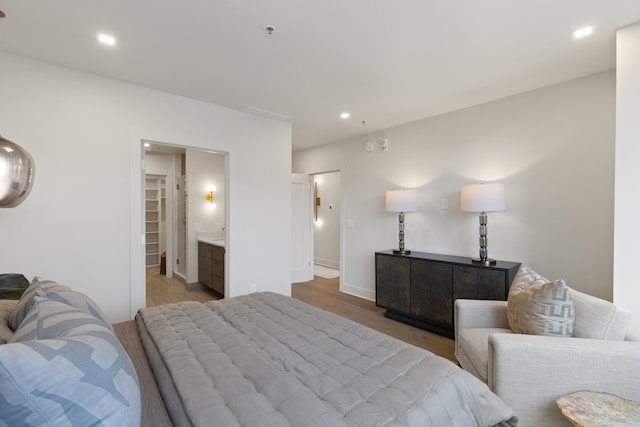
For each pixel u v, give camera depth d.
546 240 2.91
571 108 2.77
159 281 5.61
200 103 3.34
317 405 1.01
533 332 1.81
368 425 0.94
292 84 2.90
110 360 0.84
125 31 2.05
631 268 1.91
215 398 1.05
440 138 3.75
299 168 6.01
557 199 2.85
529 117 3.03
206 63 2.50
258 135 3.83
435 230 3.80
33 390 0.66
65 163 2.57
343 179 5.02
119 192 2.82
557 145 2.85
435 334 3.24
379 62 2.47
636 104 1.92
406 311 3.52
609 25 1.96
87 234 2.66
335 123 4.12
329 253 7.16
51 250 2.51
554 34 2.07
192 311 1.98
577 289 2.73
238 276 3.68
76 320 0.99
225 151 3.55
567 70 2.60
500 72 2.64
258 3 1.77
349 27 2.01
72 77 2.60
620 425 1.23
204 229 5.27
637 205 1.90
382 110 3.61
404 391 1.12
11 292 1.90
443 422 1.06
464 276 3.02
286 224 4.10
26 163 1.26
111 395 0.77
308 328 1.72
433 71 2.63
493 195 2.91
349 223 4.90
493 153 3.28
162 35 2.10
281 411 0.99
